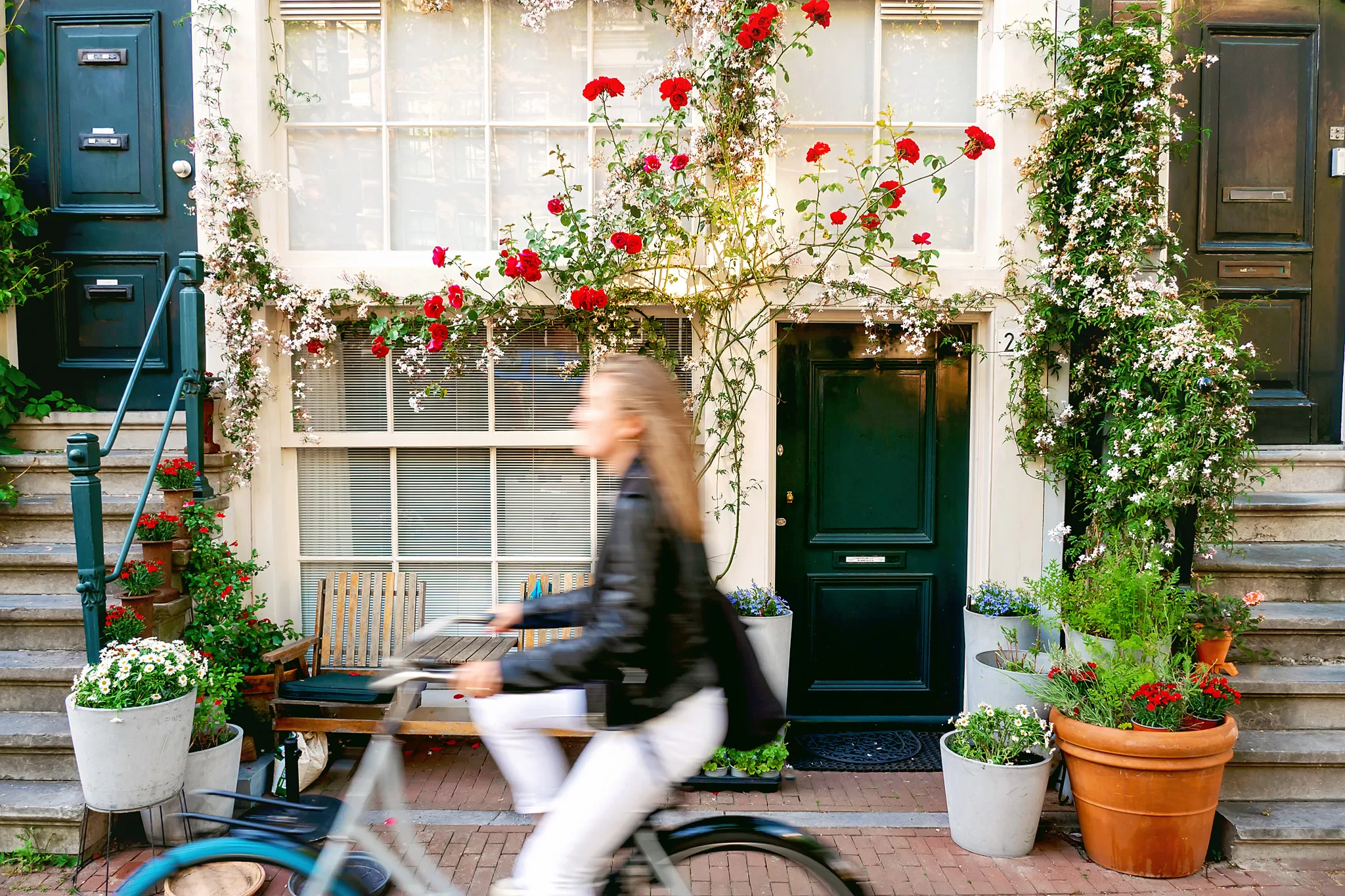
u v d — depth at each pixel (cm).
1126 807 315
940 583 461
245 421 431
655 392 190
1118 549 368
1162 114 398
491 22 451
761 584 435
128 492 441
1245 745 350
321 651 434
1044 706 360
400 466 462
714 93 414
